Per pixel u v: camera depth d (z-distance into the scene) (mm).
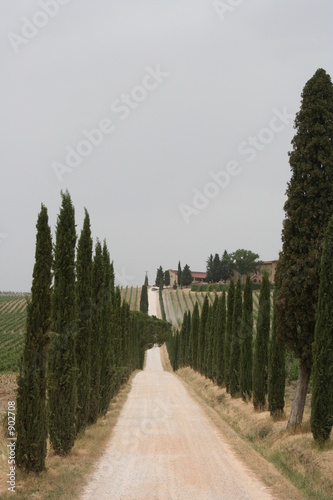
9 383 36031
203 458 15023
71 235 15422
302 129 18375
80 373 16969
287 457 15094
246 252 127812
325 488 11945
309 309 17438
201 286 152375
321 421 14938
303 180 18125
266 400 23797
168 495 10945
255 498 10812
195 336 56062
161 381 49344
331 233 15609
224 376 35562
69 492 10922
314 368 15398
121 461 14516
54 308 14992
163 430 20281
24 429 11867
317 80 18281
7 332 94312
